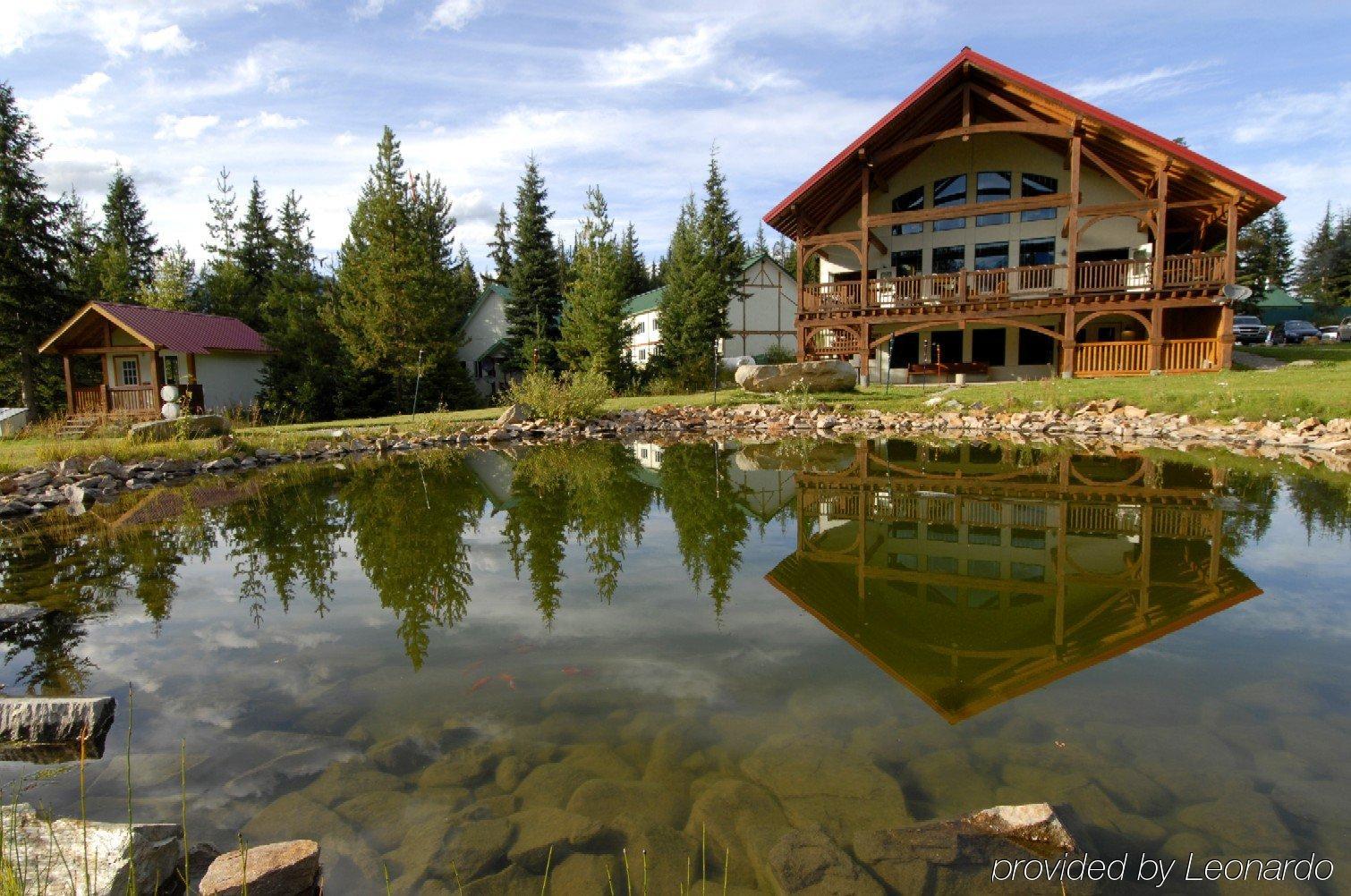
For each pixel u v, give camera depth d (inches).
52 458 454.6
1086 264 774.5
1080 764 97.3
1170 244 933.2
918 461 434.6
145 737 112.7
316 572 209.8
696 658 136.6
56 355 1019.9
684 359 1318.9
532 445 612.4
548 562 213.2
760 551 223.0
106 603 185.5
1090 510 274.1
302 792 96.7
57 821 87.9
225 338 1022.4
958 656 135.5
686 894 75.8
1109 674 126.0
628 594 179.2
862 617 159.3
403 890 77.6
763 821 87.6
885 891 74.4
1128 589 175.6
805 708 114.9
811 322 874.8
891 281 848.9
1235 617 153.4
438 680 129.8
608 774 98.4
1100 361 783.7
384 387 1052.5
